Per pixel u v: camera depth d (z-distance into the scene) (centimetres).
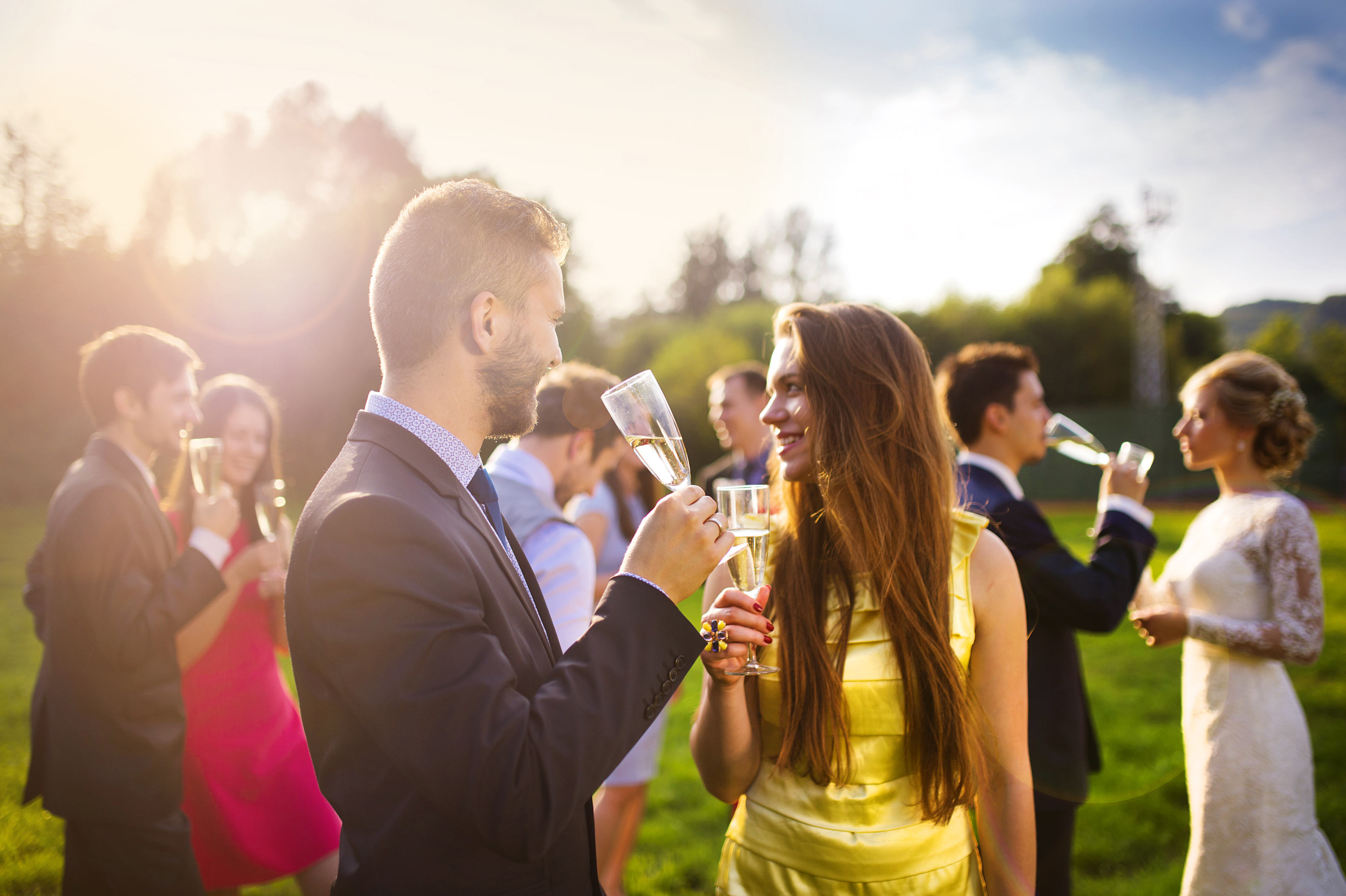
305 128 2267
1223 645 224
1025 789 146
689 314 5278
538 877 111
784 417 157
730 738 146
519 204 123
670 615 110
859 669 143
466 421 120
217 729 238
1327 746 446
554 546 228
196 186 1891
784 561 155
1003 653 148
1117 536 229
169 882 206
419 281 117
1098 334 2895
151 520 219
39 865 313
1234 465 251
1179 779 398
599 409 245
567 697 101
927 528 146
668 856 341
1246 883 217
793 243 5338
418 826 104
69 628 202
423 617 97
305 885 250
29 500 1536
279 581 237
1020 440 242
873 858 138
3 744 452
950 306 2955
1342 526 1412
